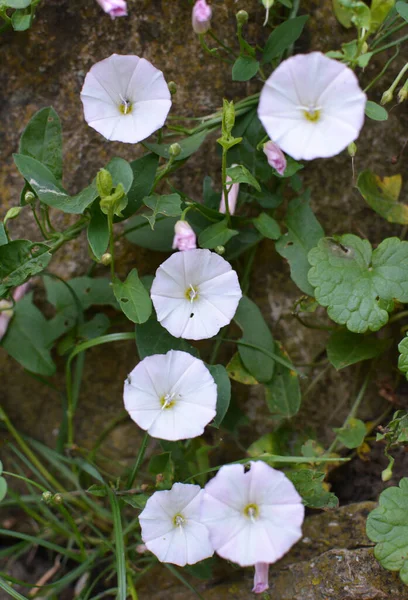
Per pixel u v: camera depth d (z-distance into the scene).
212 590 0.40
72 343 0.42
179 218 0.40
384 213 0.41
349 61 0.38
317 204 0.42
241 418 0.42
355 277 0.38
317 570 0.38
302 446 0.41
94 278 0.42
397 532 0.36
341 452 0.42
